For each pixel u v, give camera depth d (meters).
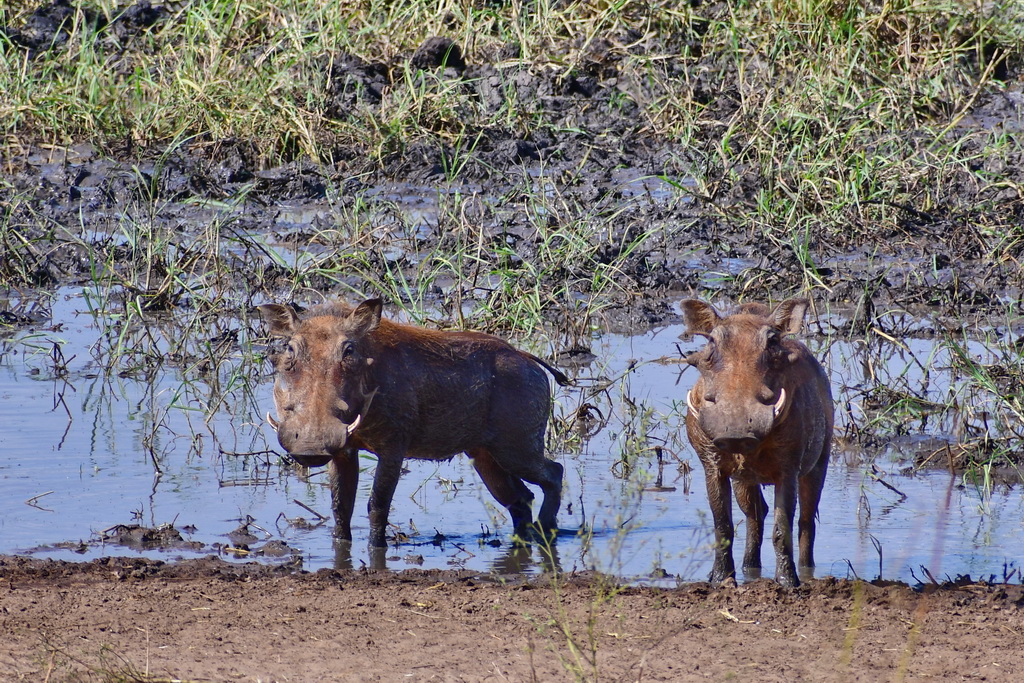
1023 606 22.84
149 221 54.34
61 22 72.75
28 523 27.80
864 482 31.30
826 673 19.95
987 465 31.31
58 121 63.56
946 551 26.48
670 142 62.88
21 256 50.97
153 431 33.97
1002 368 38.19
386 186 59.53
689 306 23.67
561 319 45.19
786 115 60.44
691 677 19.77
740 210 54.19
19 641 20.95
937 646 21.05
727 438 22.03
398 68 68.31
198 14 70.44
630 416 36.25
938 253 50.69
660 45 69.69
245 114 63.75
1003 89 66.75
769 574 25.25
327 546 27.06
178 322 45.94
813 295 47.66
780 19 69.38
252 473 31.73
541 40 70.38
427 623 21.98
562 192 56.72
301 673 19.84
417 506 30.23
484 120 64.19
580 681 18.98
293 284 46.72
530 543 27.27
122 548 26.52
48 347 42.72
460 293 44.25
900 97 63.19
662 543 27.12
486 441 28.53
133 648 20.75
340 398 24.92
